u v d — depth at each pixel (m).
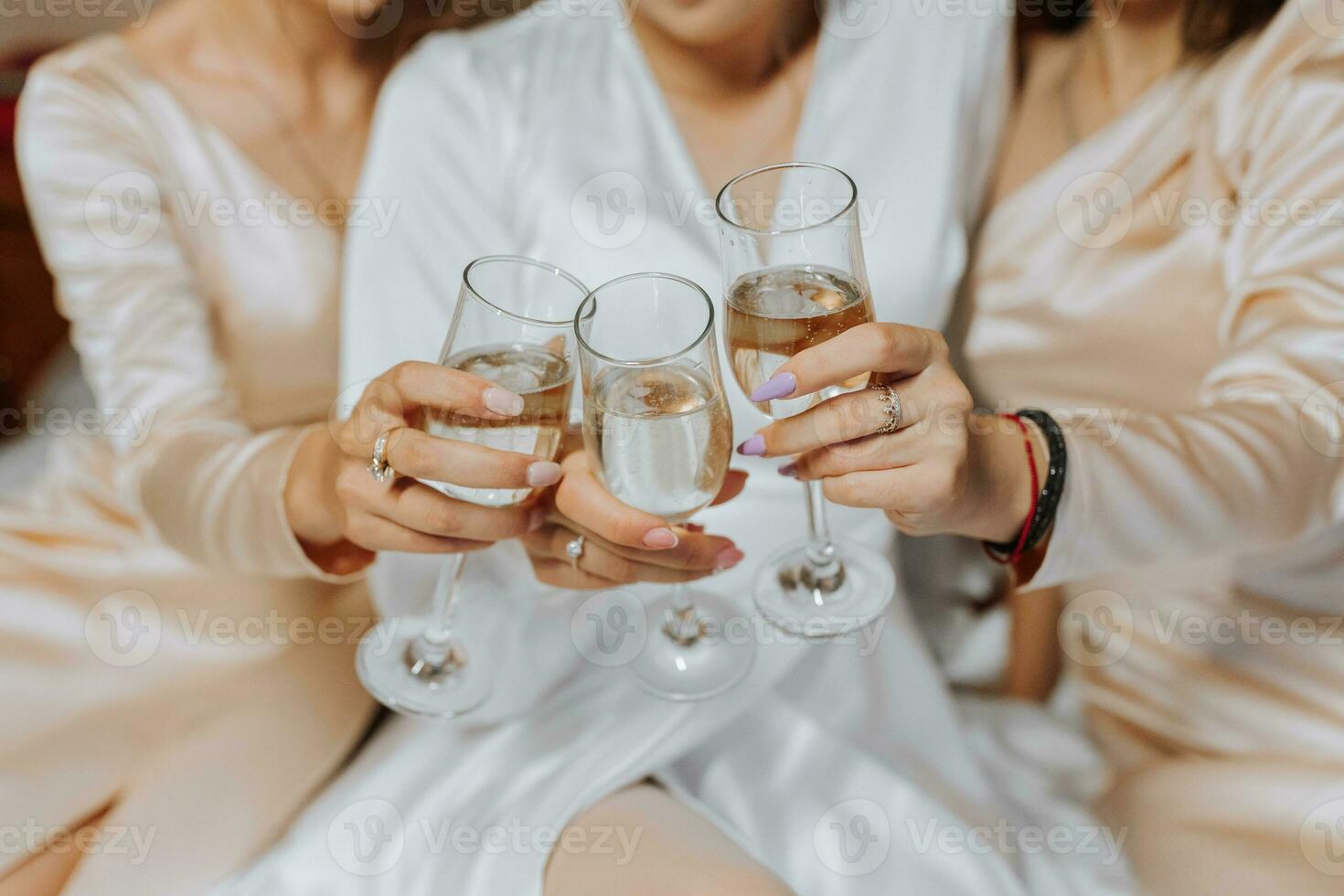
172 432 1.17
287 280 1.32
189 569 1.16
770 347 0.69
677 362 0.64
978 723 1.04
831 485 0.74
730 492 0.82
